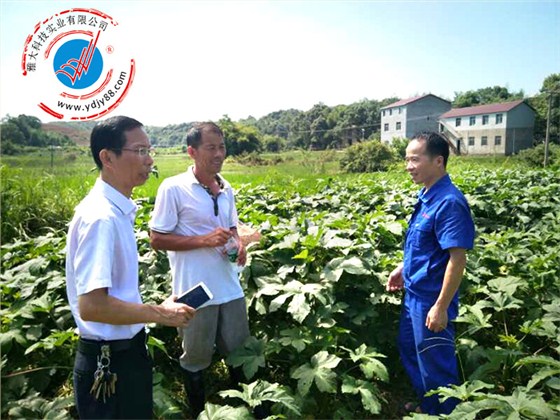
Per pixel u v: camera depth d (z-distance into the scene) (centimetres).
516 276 505
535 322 386
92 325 224
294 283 405
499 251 534
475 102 7144
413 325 357
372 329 436
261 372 412
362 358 363
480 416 348
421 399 370
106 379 222
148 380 242
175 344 442
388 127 5981
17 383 339
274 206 772
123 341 228
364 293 450
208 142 339
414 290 353
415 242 354
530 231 688
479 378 349
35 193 832
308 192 956
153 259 498
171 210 343
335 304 409
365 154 3406
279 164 3947
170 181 348
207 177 351
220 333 366
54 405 300
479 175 1227
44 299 402
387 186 1019
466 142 5119
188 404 382
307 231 511
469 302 505
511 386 385
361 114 7400
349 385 331
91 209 217
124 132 223
